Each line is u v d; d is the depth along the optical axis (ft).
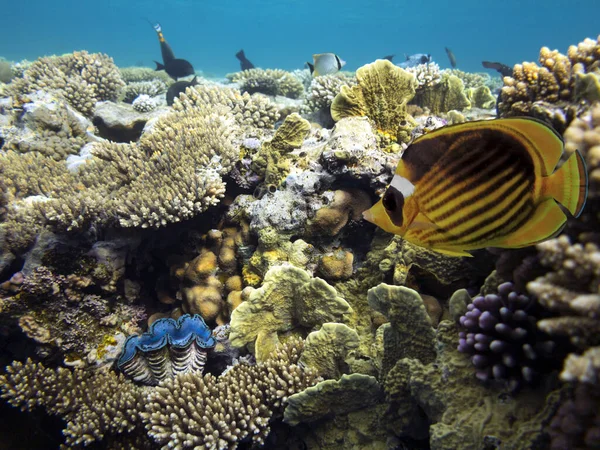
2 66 10.62
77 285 3.68
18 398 3.13
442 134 1.04
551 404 1.65
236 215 3.89
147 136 4.57
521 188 1.03
